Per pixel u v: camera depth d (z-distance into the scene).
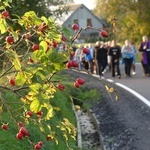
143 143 8.02
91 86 15.58
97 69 22.59
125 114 10.71
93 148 8.67
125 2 49.91
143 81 18.75
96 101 12.95
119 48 21.30
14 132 6.28
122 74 23.23
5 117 6.46
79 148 7.94
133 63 22.66
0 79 3.26
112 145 8.23
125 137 8.53
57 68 2.82
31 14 3.04
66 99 11.91
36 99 2.85
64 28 2.97
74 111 11.59
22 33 3.23
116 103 12.28
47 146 6.50
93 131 10.00
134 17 50.16
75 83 2.98
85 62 24.89
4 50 2.96
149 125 9.31
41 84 2.80
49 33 2.92
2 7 3.12
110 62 21.91
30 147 6.06
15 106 5.86
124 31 51.19
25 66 2.83
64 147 7.25
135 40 51.19
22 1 14.12
